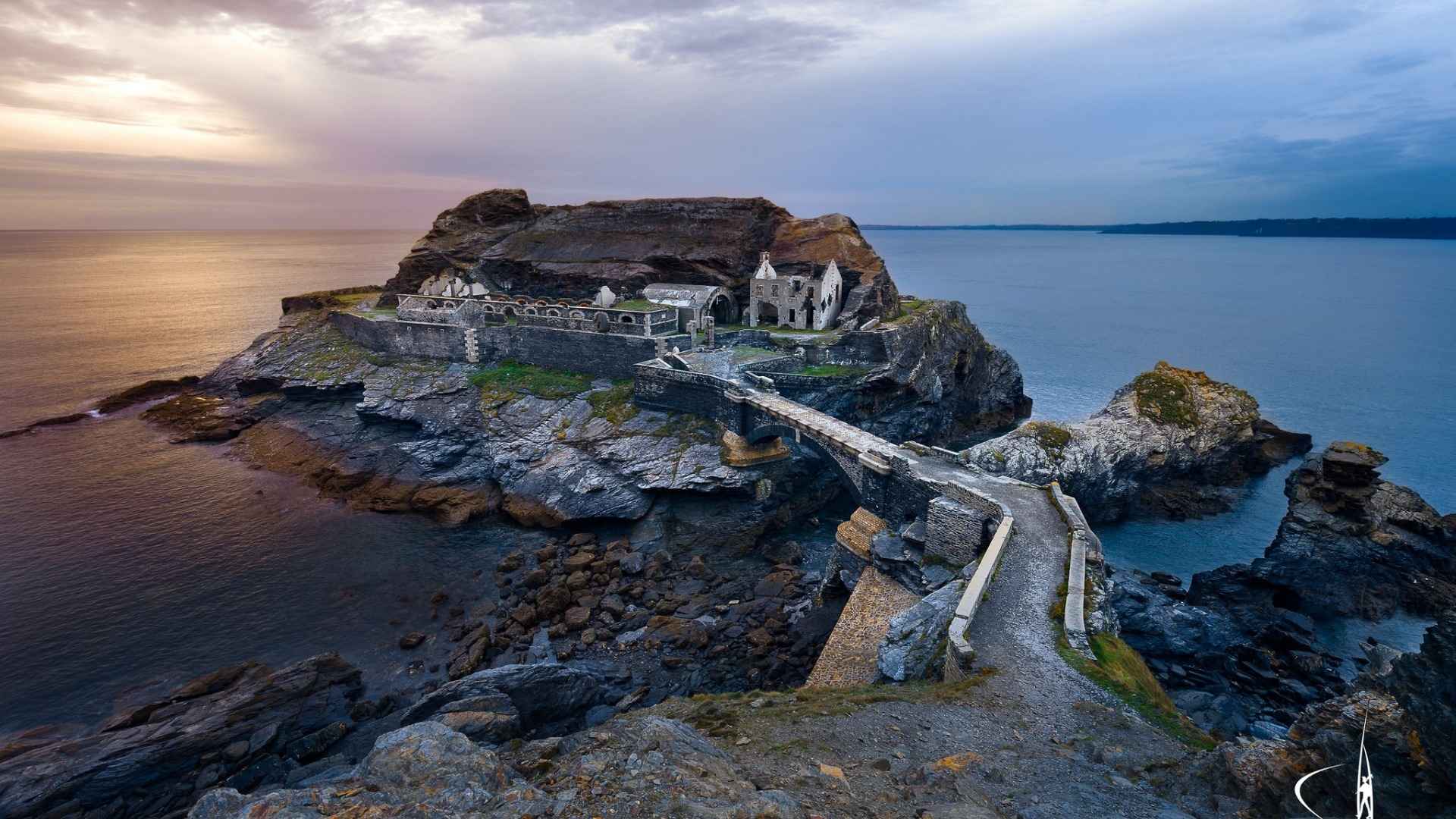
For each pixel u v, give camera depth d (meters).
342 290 129.00
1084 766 19.28
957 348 89.31
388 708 40.28
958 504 41.72
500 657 45.38
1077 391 112.06
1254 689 40.38
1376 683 15.46
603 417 70.88
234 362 107.88
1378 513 53.53
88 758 33.25
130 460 79.94
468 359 87.69
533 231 114.25
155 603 51.12
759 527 61.09
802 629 45.97
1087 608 31.73
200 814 13.48
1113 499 68.12
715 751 17.95
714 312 89.62
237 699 38.31
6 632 47.06
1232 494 73.94
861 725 22.25
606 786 14.61
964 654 27.41
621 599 51.78
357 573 56.03
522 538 61.97
